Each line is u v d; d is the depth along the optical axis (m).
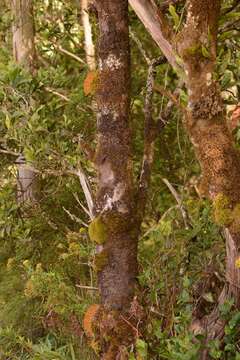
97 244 4.21
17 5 7.46
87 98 6.29
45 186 7.07
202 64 3.43
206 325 3.90
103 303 4.20
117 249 4.14
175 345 3.86
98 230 4.13
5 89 5.82
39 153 5.56
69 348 5.26
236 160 3.50
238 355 3.60
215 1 3.42
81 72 7.52
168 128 7.04
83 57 8.45
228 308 3.74
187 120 3.55
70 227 6.92
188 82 3.47
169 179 7.36
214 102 3.46
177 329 4.01
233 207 3.49
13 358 5.81
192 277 4.27
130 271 4.16
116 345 4.11
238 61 4.54
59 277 5.37
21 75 5.78
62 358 5.11
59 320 5.39
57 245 6.74
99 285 4.23
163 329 4.21
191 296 4.12
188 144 6.86
